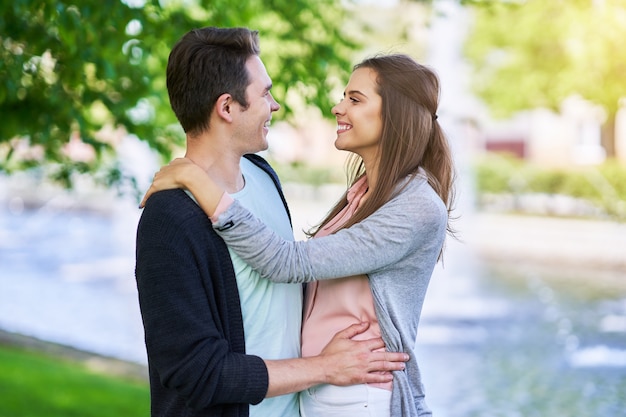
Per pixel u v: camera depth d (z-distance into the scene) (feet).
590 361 28.99
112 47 13.58
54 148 18.11
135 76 16.10
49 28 13.93
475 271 49.42
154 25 13.79
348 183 9.36
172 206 6.79
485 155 79.92
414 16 19.33
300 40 16.40
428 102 7.73
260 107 7.21
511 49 64.75
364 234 7.23
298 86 16.03
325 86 16.11
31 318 37.42
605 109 61.31
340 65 16.56
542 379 26.76
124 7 13.14
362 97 7.72
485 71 69.72
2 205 98.27
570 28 44.11
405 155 7.60
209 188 6.83
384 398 7.41
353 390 7.38
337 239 7.20
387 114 7.61
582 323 35.47
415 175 7.64
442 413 23.17
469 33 67.10
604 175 72.08
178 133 18.29
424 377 26.99
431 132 8.00
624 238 61.00
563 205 74.64
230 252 7.02
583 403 24.14
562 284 45.24
